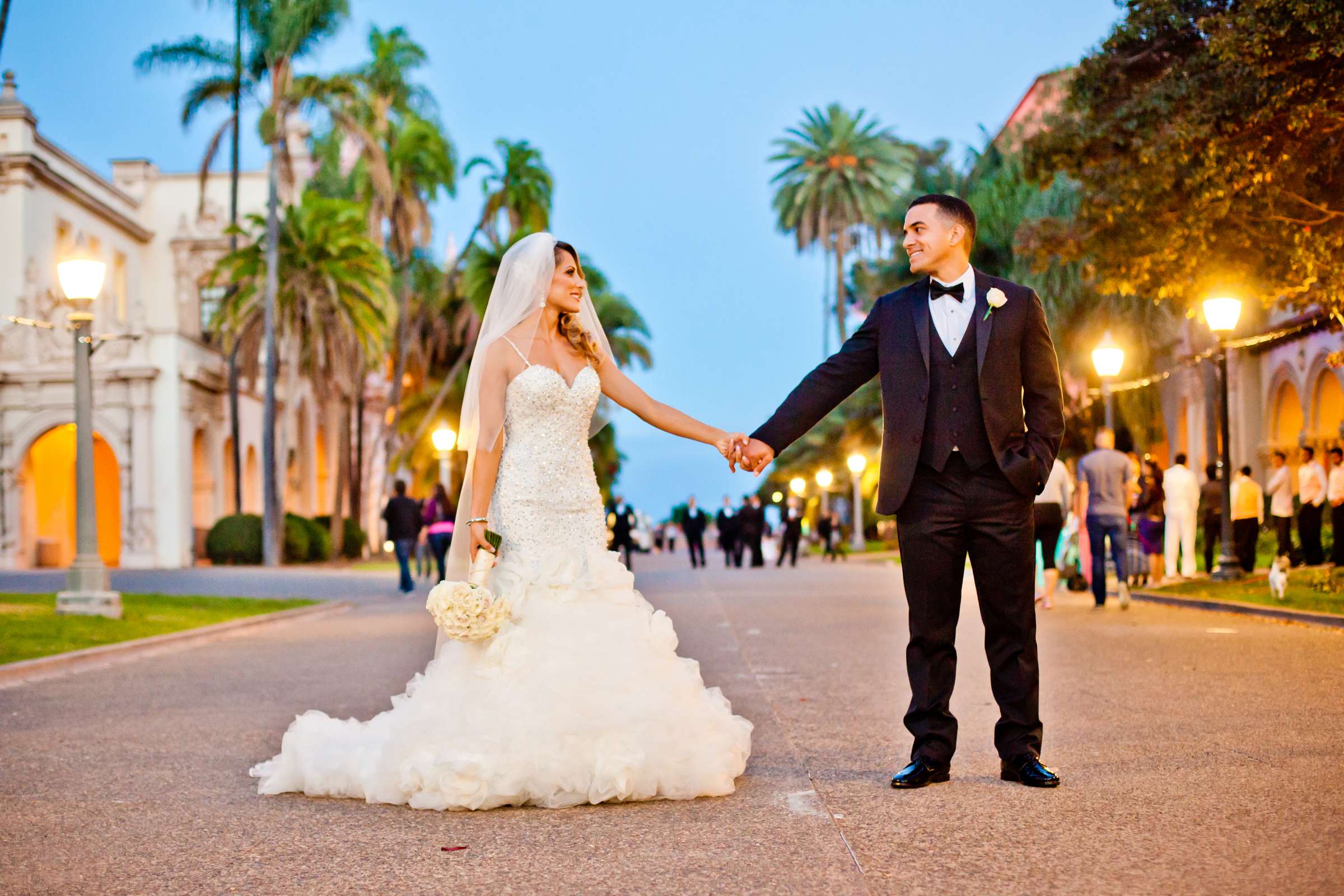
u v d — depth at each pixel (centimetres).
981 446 501
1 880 395
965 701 766
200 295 5241
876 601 1873
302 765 523
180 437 3869
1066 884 359
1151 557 1922
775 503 8550
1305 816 436
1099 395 3475
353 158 5644
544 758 484
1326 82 1316
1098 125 1653
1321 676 830
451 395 5338
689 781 490
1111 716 679
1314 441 2642
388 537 2422
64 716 791
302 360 4225
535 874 384
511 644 506
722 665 1010
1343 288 1451
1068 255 1805
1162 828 422
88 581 1541
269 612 1770
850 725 678
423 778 489
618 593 529
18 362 3816
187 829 462
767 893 356
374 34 4834
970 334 506
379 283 4175
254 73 3834
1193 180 1477
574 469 541
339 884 380
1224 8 1568
